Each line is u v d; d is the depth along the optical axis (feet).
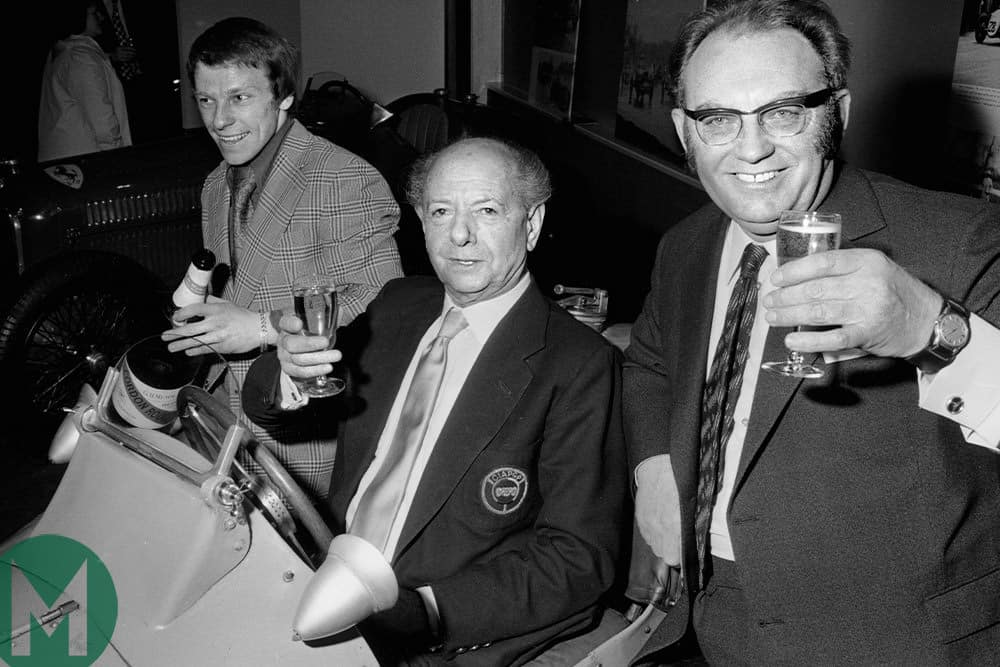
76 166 14.06
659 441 5.68
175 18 26.35
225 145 7.90
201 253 7.11
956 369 4.00
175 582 4.45
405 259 14.71
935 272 4.43
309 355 5.53
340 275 7.83
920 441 4.49
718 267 5.47
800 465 4.70
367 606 4.17
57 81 20.16
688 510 5.14
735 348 5.07
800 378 4.67
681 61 4.93
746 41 4.60
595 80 17.84
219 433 5.19
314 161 7.87
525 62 22.44
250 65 7.64
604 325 8.83
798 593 4.77
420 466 5.91
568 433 5.71
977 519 4.57
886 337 3.85
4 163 13.94
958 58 8.58
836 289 3.74
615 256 15.94
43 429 12.75
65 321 12.88
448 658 5.57
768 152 4.62
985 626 4.56
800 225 4.18
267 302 7.86
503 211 5.87
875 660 4.63
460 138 6.17
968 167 8.55
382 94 27.43
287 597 4.67
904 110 9.40
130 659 4.43
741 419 5.05
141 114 26.86
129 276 13.01
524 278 6.17
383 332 6.59
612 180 16.14
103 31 25.25
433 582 5.65
